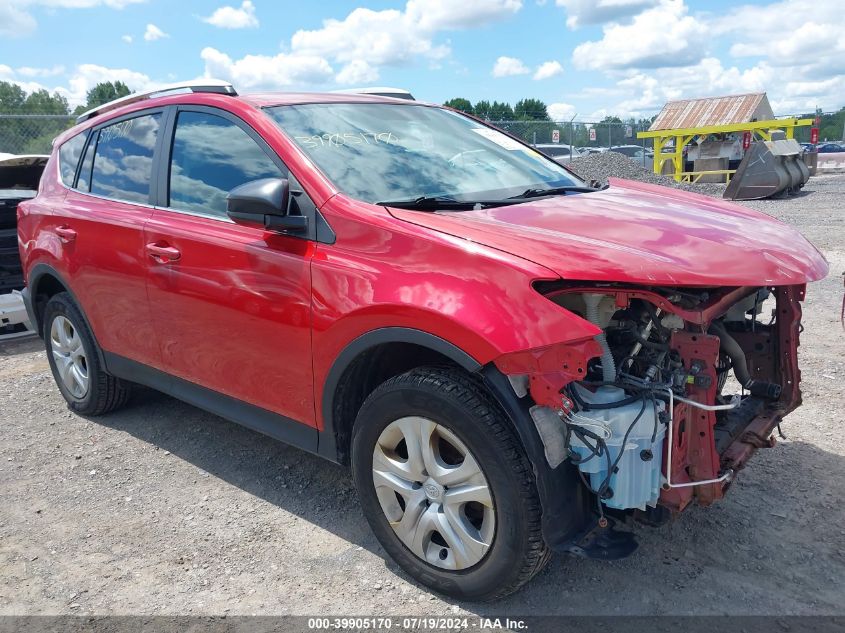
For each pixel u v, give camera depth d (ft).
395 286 8.56
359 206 9.45
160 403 16.11
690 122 72.74
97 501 11.86
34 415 15.79
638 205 10.56
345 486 12.03
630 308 8.72
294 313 9.72
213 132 11.64
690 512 10.71
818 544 9.84
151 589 9.46
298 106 11.56
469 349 7.87
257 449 13.60
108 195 13.56
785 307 10.58
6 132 46.75
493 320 7.75
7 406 16.40
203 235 11.07
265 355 10.36
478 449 8.09
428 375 8.50
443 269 8.32
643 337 8.55
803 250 9.23
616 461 7.71
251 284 10.27
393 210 9.33
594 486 7.97
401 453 9.44
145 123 13.08
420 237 8.63
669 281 7.72
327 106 11.89
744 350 11.09
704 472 8.16
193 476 12.62
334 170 10.18
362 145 11.05
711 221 9.89
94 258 13.25
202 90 12.28
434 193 10.50
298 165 10.12
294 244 9.82
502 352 7.61
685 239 8.80
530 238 8.47
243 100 11.49
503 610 8.77
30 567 10.03
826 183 65.82
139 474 12.77
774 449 12.57
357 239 9.20
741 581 9.14
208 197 11.42
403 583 9.39
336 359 9.28
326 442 9.95
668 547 9.91
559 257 8.02
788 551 9.71
